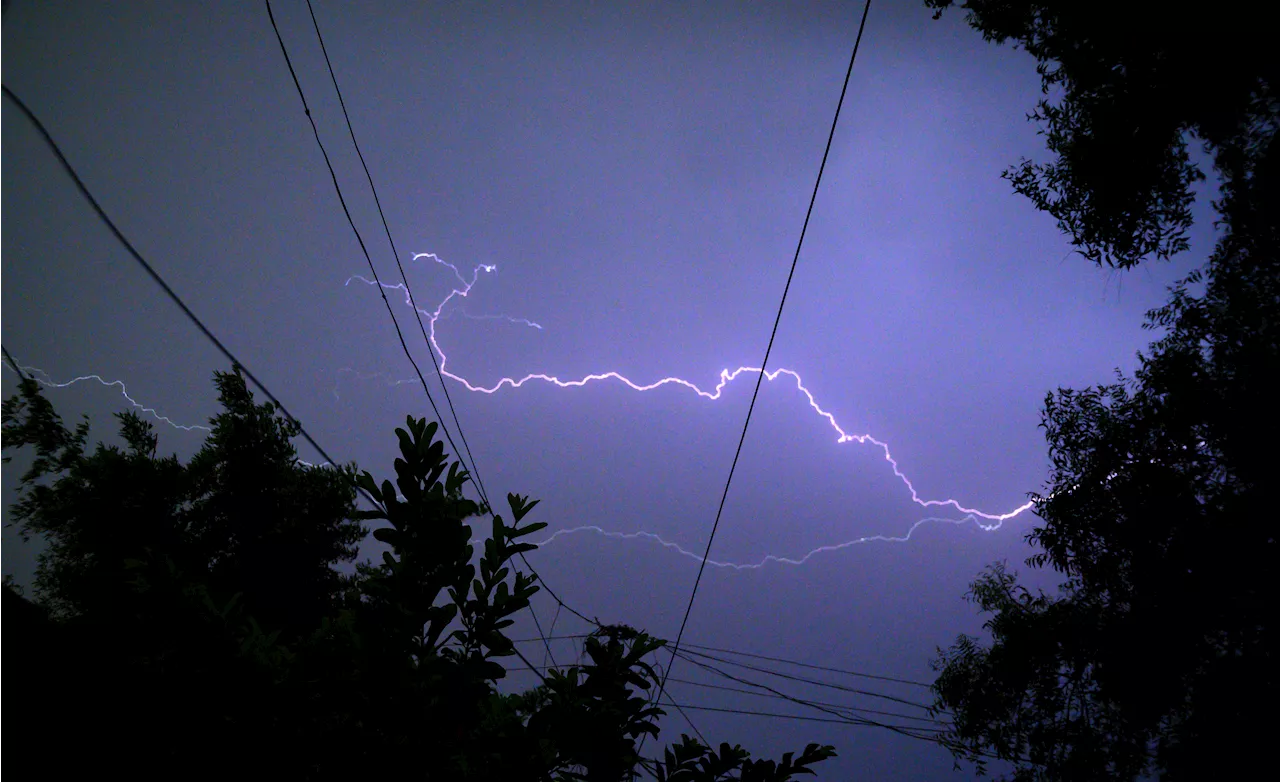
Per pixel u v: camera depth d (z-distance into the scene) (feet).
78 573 13.56
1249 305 20.97
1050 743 25.34
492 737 7.14
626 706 8.34
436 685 7.05
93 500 13.73
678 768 8.24
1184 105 20.75
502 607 7.81
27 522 17.06
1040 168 24.14
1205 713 21.81
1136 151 21.65
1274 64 19.22
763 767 8.17
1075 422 24.91
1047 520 25.39
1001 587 28.68
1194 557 21.75
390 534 7.72
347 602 7.53
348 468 8.50
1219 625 21.84
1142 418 23.17
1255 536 20.79
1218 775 21.20
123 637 6.33
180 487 20.39
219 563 22.33
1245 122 20.62
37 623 7.30
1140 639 22.81
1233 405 21.17
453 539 7.72
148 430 21.24
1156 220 22.36
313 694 6.59
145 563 6.32
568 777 7.82
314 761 6.46
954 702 28.55
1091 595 25.03
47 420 19.63
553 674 8.24
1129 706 23.58
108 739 6.07
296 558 24.48
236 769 6.15
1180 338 22.94
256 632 6.72
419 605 7.46
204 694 6.17
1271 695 20.65
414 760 6.73
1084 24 21.72
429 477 8.05
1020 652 25.86
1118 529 23.35
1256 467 21.03
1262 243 20.79
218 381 25.07
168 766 6.07
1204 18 19.35
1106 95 22.12
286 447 25.53
